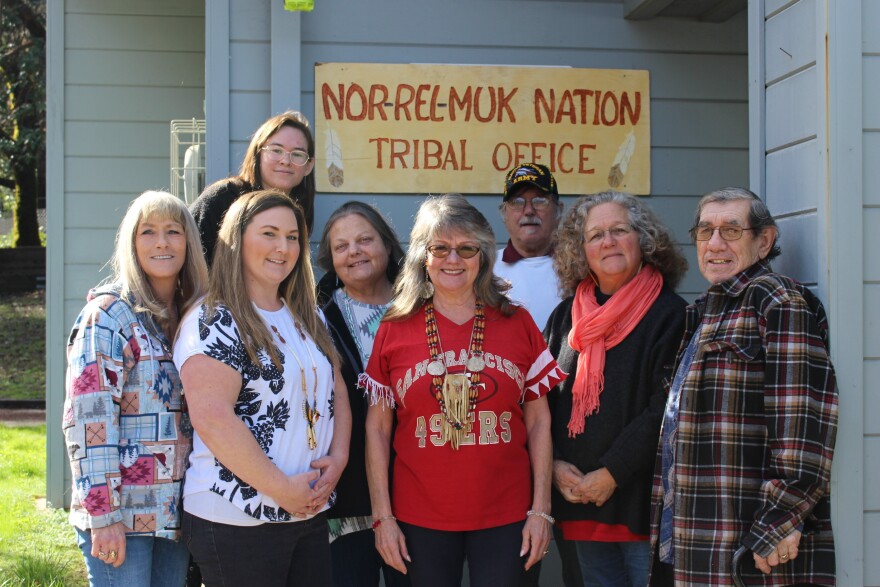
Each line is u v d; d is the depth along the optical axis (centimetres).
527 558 253
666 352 265
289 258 248
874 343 250
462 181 394
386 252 305
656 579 256
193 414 228
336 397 263
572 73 401
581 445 270
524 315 270
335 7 389
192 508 235
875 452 249
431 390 254
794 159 268
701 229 251
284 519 234
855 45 251
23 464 726
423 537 252
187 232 257
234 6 371
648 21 412
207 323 234
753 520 231
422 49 396
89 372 233
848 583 245
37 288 1505
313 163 333
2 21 1285
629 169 407
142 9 563
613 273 276
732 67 418
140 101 564
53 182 556
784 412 225
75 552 471
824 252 250
